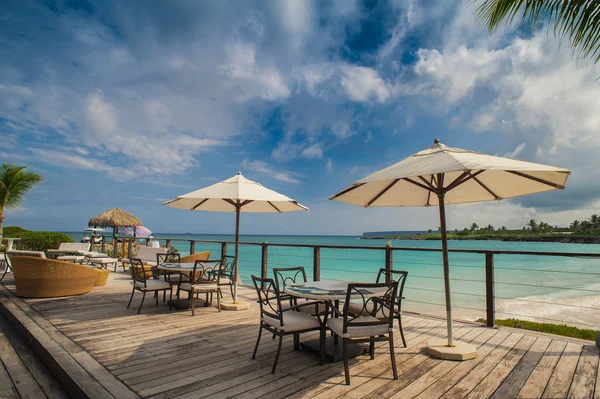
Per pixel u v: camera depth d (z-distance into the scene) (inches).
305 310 149.7
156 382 101.8
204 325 170.4
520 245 2078.0
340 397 94.1
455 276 704.4
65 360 118.3
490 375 111.6
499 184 148.8
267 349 135.3
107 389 96.1
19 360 135.2
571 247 1870.1
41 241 495.8
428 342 144.6
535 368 117.8
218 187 206.5
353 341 106.8
